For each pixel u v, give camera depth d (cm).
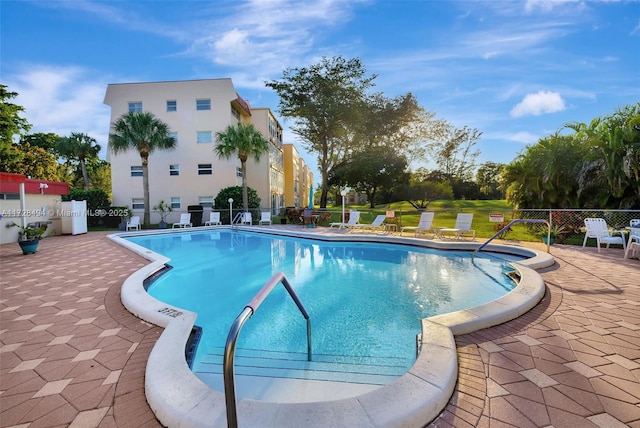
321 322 408
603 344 277
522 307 352
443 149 3269
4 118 1931
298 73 2180
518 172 1238
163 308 374
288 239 1269
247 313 168
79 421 189
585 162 1016
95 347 291
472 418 183
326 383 260
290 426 163
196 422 170
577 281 488
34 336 318
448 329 290
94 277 578
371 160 2373
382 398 186
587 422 178
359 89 2280
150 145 1673
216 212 1725
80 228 1380
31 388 225
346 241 1097
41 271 629
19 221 1125
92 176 3381
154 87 1959
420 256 855
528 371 233
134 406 203
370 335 365
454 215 1739
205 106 1975
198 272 715
